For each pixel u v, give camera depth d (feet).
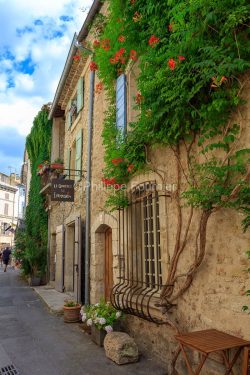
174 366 12.87
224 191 11.12
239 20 10.43
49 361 15.11
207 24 11.43
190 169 13.58
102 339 17.31
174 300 13.97
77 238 27.96
